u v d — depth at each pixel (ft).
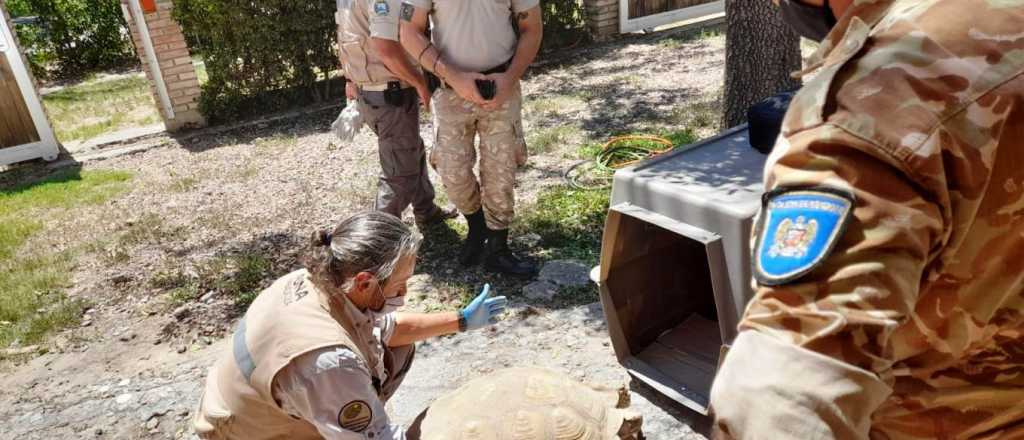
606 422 8.41
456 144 13.85
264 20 29.63
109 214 20.68
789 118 3.24
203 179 23.15
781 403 2.79
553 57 35.27
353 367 6.66
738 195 8.52
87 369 13.15
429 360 12.17
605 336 12.33
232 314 14.57
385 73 14.28
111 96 39.55
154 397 12.16
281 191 21.36
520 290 14.01
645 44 35.78
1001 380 3.48
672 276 11.21
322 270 6.83
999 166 2.99
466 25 12.72
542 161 20.93
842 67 3.15
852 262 2.80
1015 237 3.10
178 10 28.60
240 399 6.93
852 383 2.72
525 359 11.93
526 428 7.91
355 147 25.09
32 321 14.58
